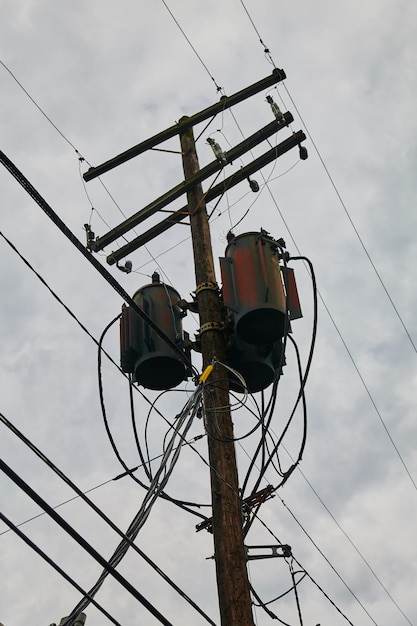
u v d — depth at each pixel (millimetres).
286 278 8742
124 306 9492
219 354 8391
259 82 10680
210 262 9312
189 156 10602
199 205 9922
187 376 9016
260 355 8758
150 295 9422
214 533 6965
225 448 7496
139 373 9125
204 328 8594
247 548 8398
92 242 10156
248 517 8375
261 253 8672
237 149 10031
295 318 8656
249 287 8438
